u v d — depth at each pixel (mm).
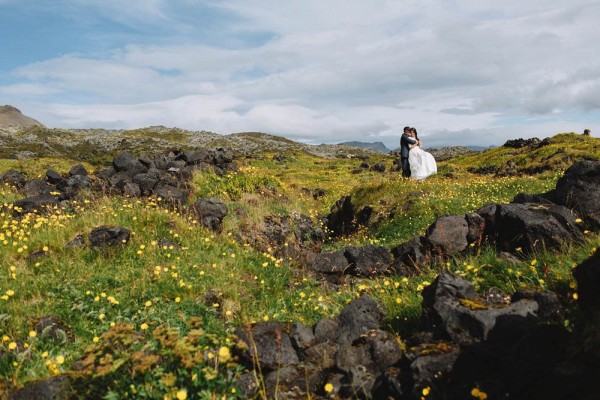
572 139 42438
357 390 4414
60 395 4406
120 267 9820
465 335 4652
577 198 8727
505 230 8727
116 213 13234
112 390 4230
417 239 10336
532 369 3775
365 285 8945
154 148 148500
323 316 7789
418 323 5863
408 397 4164
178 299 7922
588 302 4211
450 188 20078
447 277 5332
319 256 11422
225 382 4301
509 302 5285
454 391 3920
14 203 14031
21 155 123188
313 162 74562
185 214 14156
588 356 3547
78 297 8203
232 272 10258
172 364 4453
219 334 6555
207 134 190500
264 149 159625
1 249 10297
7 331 6969
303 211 19922
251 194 18594
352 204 20469
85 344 6797
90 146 151750
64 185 16156
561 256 6680
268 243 15141
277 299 9102
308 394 4293
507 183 21266
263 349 5055
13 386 4809
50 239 10797
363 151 160375
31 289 8500
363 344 4922
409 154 23547
